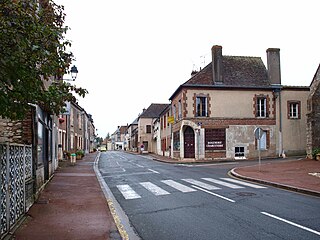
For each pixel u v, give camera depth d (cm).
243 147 3145
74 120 4050
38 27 498
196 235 638
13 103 519
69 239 602
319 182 1372
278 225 707
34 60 510
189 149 3156
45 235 627
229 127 3141
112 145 15375
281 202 984
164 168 2320
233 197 1077
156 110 6681
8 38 456
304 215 804
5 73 467
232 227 695
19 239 598
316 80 2633
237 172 1817
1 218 576
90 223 725
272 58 3309
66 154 3169
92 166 2489
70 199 1032
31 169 941
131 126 8925
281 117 3225
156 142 5503
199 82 3152
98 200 1015
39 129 1167
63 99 626
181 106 3191
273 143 3200
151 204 973
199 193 1167
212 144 3105
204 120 3108
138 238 625
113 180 1609
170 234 648
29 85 522
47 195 1105
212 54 3222
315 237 618
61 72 595
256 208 894
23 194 790
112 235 630
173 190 1245
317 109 2609
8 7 468
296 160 2591
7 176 619
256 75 3334
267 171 1850
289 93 3253
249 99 3198
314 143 2594
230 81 3228
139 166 2566
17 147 718
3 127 1027
